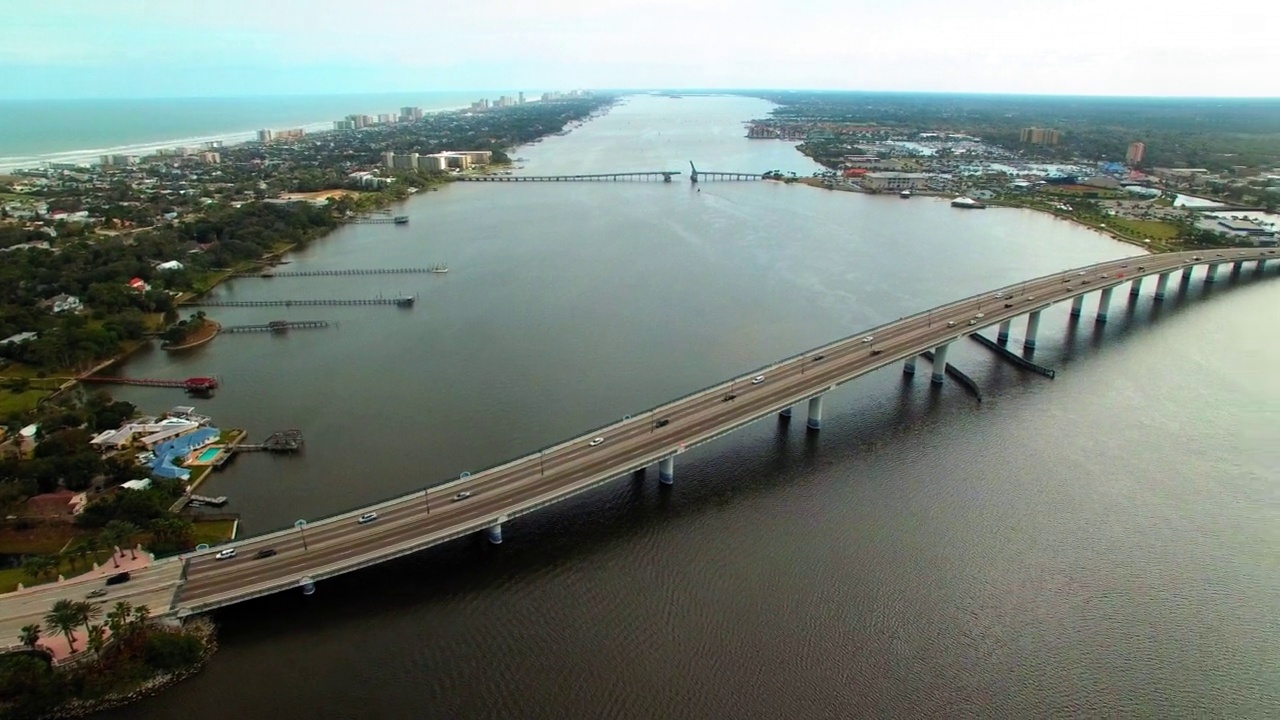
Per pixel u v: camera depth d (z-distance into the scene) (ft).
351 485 505.25
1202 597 401.08
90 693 326.03
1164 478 517.96
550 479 460.14
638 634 371.56
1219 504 486.38
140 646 342.85
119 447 539.29
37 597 374.22
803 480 514.68
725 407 548.72
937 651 361.92
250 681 341.62
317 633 370.53
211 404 635.25
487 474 469.98
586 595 399.85
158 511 448.24
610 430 520.42
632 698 334.03
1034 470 527.40
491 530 438.40
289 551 403.34
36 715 318.65
